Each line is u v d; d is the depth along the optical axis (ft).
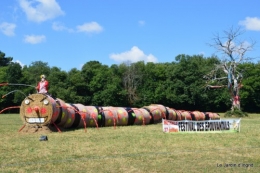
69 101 229.45
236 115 148.87
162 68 253.65
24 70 264.11
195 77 235.81
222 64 161.07
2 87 214.69
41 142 44.34
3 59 309.22
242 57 158.71
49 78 241.14
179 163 32.22
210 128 58.85
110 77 245.65
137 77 253.03
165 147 41.27
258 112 245.24
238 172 29.25
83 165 30.86
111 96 235.61
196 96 234.58
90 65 260.21
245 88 235.61
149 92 247.09
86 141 45.78
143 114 81.87
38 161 32.35
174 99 235.20
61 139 47.62
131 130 63.98
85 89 243.40
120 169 29.58
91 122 69.62
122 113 77.20
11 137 49.75
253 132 60.85
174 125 58.34
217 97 238.27
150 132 59.57
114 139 48.32
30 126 58.34
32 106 58.39
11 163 31.37
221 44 159.94
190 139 49.03
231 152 38.27
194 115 109.09
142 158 34.30
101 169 29.53
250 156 36.01
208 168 30.45
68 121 63.57
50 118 57.67
